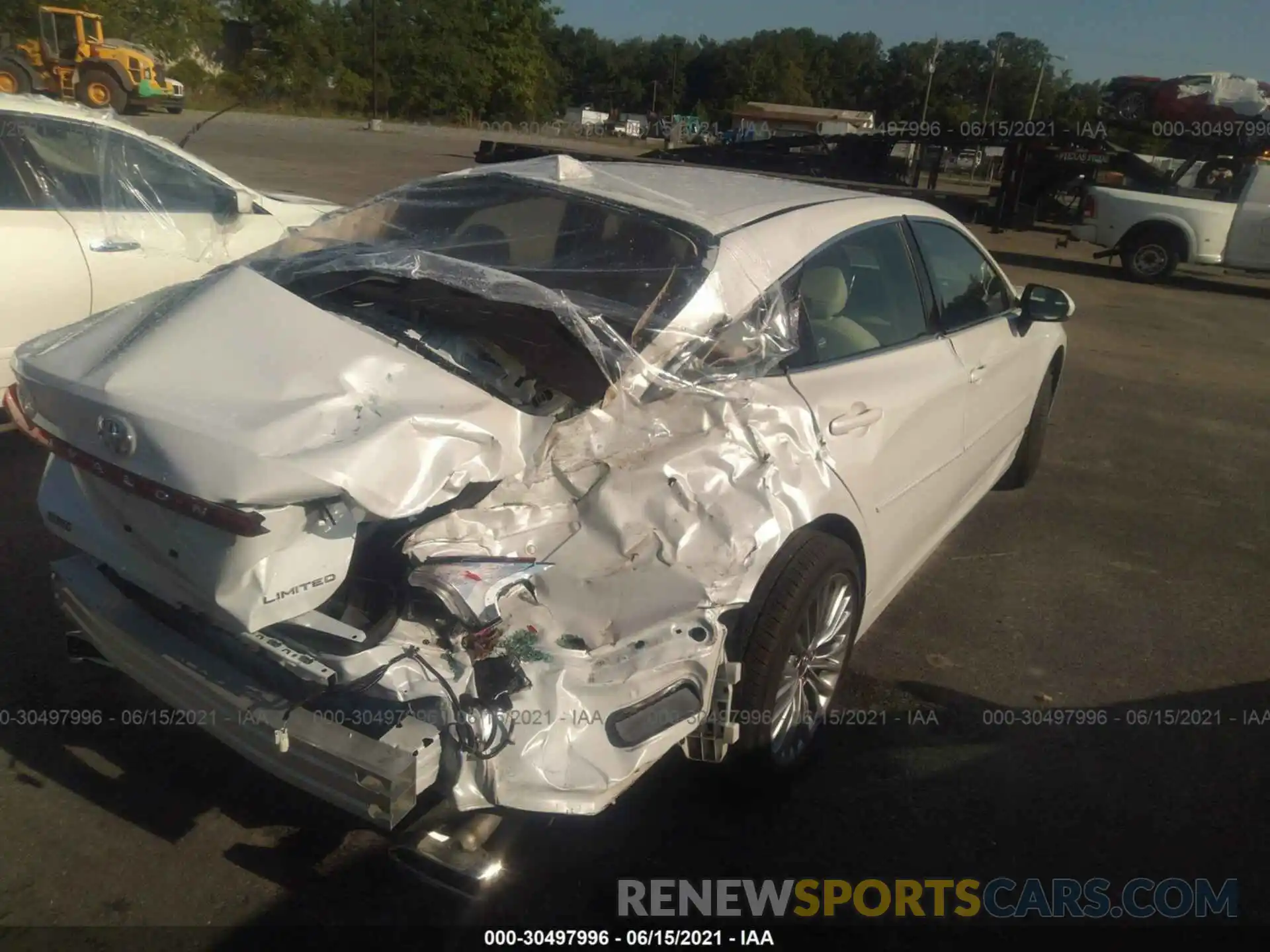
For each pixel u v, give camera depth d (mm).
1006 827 3064
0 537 4250
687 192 3545
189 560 2301
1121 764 3387
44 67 24984
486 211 3455
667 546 2602
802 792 3143
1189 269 17531
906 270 3852
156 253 5273
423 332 2879
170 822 2850
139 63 25812
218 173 5648
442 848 2316
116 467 2297
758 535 2658
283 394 2328
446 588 2369
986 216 19844
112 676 3455
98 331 2658
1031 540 5148
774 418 2885
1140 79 18594
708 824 2979
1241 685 3914
